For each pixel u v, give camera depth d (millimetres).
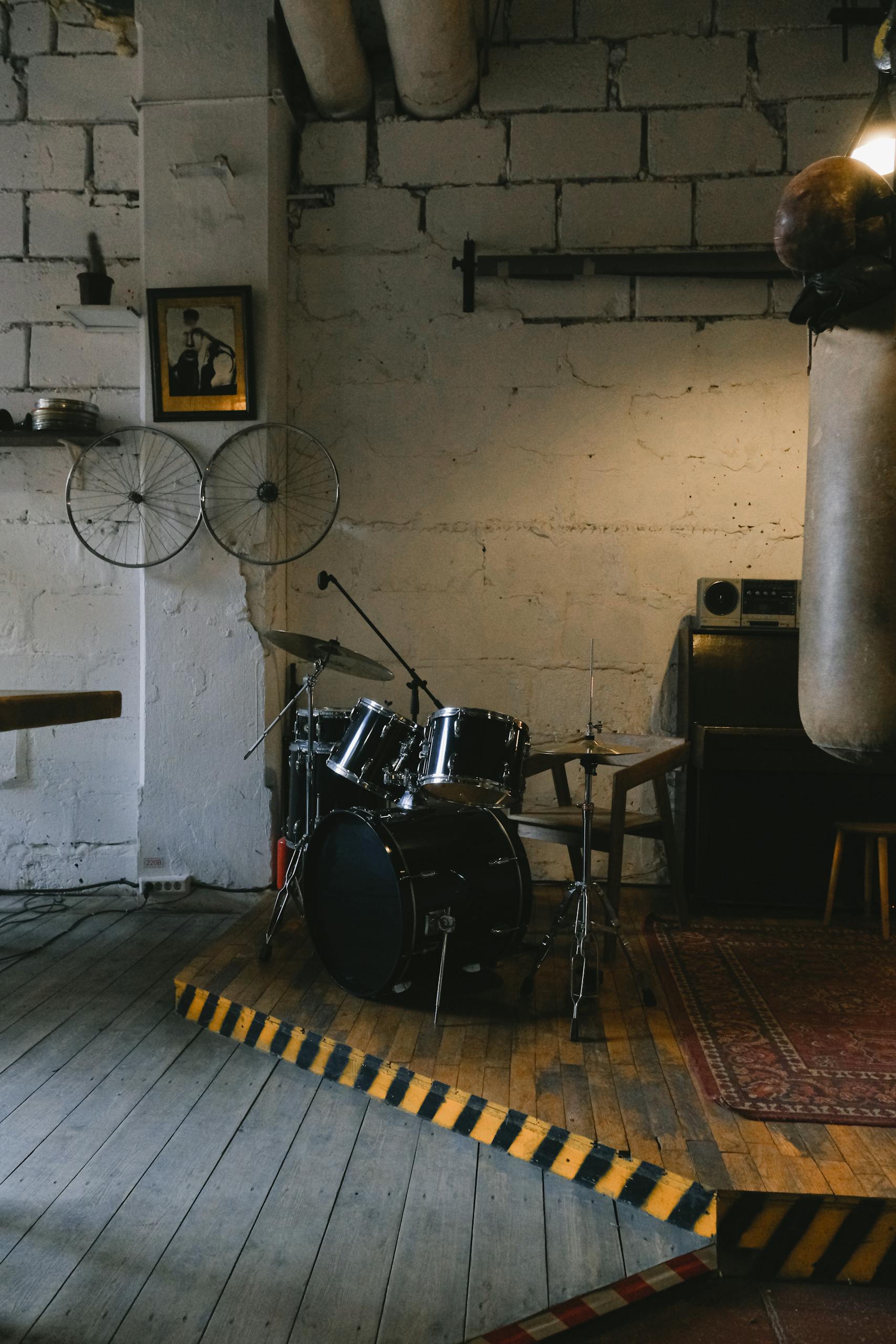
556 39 4379
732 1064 2566
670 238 4375
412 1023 2863
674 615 4453
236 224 4254
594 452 4461
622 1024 2859
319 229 4508
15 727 1710
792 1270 1990
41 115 4496
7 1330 1750
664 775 3674
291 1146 2396
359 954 3033
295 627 4570
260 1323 1783
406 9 3635
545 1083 2477
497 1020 2887
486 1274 1931
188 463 4312
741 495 4410
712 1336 1825
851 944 3619
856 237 1730
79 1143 2385
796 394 4379
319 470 4523
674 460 4430
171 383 4266
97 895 4500
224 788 4301
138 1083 2705
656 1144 2170
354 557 4551
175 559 4305
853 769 3893
